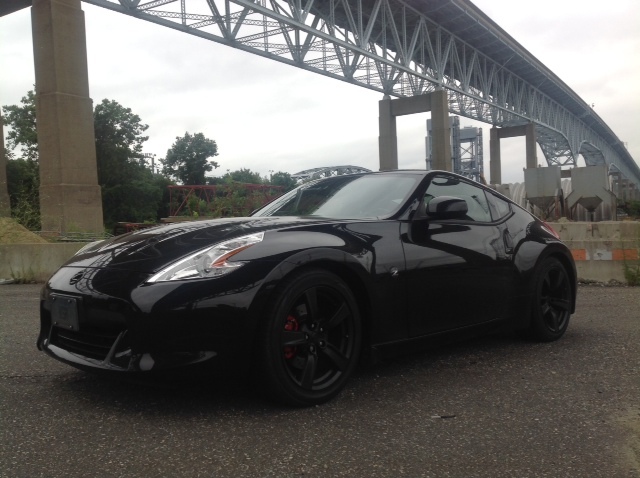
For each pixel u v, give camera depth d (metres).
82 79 18.80
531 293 3.97
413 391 2.97
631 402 2.77
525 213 4.30
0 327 4.72
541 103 70.56
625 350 3.87
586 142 96.69
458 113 55.59
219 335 2.47
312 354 2.73
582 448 2.22
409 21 42.62
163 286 2.46
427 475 1.99
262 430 2.40
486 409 2.68
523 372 3.34
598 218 19.66
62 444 2.25
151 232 3.06
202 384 2.77
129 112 57.28
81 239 13.09
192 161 86.44
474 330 3.57
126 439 2.30
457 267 3.40
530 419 2.55
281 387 2.60
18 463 2.07
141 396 2.84
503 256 3.77
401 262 3.10
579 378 3.20
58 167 18.19
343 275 2.93
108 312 2.53
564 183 21.56
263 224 2.92
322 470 2.03
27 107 53.50
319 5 34.94
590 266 7.91
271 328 2.56
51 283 2.90
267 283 2.56
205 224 3.02
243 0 26.52
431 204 3.30
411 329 3.15
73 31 18.62
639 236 7.92
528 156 65.88
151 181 58.97
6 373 3.25
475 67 51.53
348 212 3.42
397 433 2.38
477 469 2.04
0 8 22.12
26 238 11.45
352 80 40.41
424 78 41.38
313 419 2.54
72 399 2.79
